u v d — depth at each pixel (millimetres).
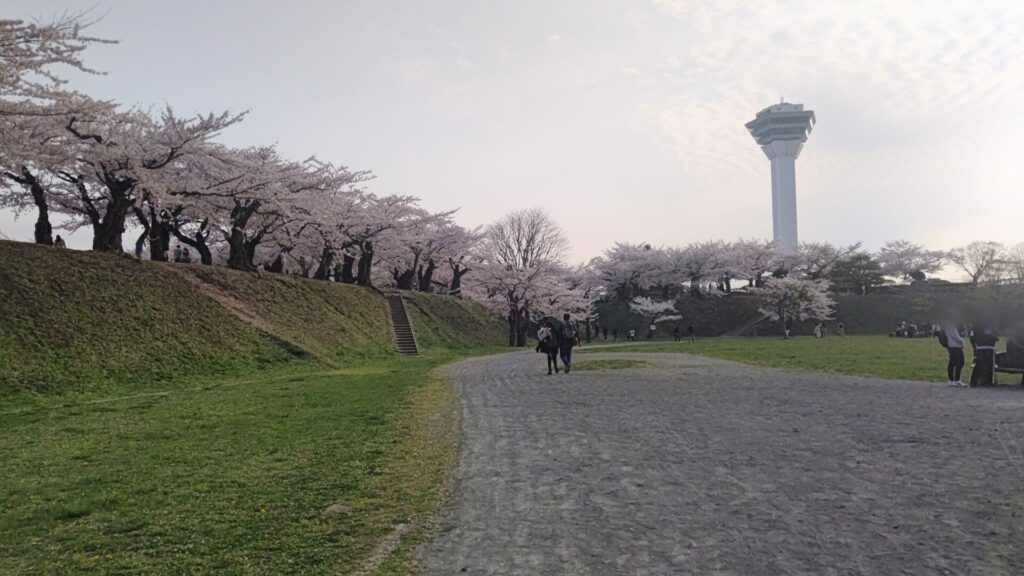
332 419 12500
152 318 26422
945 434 9555
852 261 89625
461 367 27109
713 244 88312
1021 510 5977
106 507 6977
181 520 6426
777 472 7617
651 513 6230
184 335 26516
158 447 10297
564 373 22094
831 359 26422
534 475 7887
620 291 87438
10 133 22328
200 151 32531
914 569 4719
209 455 9445
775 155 156875
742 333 75250
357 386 18875
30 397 18562
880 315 78500
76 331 23078
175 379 23062
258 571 5125
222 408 14742
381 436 10562
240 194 35031
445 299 58875
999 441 8977
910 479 7137
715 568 4852
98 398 19156
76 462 9398
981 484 6855
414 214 55281
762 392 15414
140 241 33875
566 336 22109
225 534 5988
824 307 68812
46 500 7406
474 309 62062
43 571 5250
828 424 10711
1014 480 6988
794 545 5270
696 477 7508
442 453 9281
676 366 24562
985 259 83812
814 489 6855
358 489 7395
